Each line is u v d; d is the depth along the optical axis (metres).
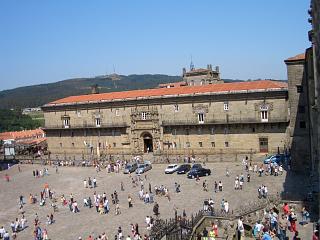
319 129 34.41
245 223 48.97
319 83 33.47
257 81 99.25
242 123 94.12
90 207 66.94
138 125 107.25
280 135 91.56
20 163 111.56
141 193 66.94
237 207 55.88
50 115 121.69
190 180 75.06
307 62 67.25
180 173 80.69
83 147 116.50
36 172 93.38
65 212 66.00
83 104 114.25
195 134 100.56
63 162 105.38
